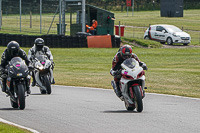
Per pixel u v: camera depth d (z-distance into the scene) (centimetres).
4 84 3519
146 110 3341
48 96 4341
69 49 11169
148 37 13488
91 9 13475
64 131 2444
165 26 13075
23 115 3033
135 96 3144
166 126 2598
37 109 3359
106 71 7306
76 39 11588
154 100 4044
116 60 3341
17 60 3381
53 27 14900
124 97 3269
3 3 15962
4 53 3472
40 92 4800
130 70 3175
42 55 4603
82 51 10781
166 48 11894
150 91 4794
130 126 2595
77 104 3697
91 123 2702
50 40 11469
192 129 2505
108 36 11831
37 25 15288
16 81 3375
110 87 5250
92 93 4644
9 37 11600
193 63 8444
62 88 5200
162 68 7619
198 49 11494
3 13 15988
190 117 2969
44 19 15125
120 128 2528
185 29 17862
